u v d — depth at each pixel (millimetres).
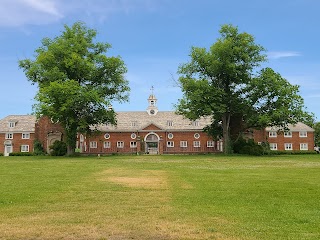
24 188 16953
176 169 27984
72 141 58438
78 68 55688
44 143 73562
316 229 9508
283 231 9328
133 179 20703
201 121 83125
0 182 19328
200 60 59469
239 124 62469
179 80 58344
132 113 87562
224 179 20531
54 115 52875
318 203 13062
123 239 8758
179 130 81875
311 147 84812
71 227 9773
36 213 11500
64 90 50844
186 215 11148
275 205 12719
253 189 16375
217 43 57500
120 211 11734
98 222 10289
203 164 34156
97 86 59031
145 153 74000
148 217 10875
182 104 58000
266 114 55438
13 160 44031
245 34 58625
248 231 9344
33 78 57531
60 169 28141
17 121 83375
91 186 17625
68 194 15156
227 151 59969
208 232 9281
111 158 47812
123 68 59625
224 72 58750
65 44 56906
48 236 9008
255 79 58125
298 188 16688
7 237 8938
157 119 85188
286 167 29859
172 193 15367
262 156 53188
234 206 12531
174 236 8969
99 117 58562
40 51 58375
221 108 55938
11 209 12094
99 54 59031
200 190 16203
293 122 57156
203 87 56219
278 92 56688
